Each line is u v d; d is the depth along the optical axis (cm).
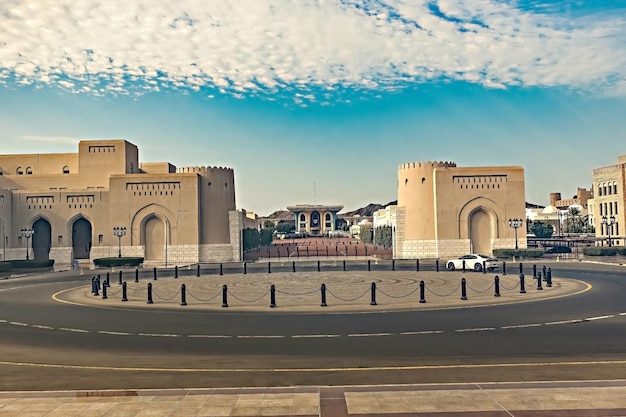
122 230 5188
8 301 2509
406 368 1134
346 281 3159
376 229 8969
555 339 1427
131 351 1359
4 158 6353
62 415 844
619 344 1353
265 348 1370
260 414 836
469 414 822
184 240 5491
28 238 5438
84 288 3106
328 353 1297
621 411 827
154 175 5541
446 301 2239
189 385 1027
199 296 2547
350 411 841
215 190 5766
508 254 5312
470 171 5603
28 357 1300
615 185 7312
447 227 5575
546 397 894
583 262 4859
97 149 5953
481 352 1282
